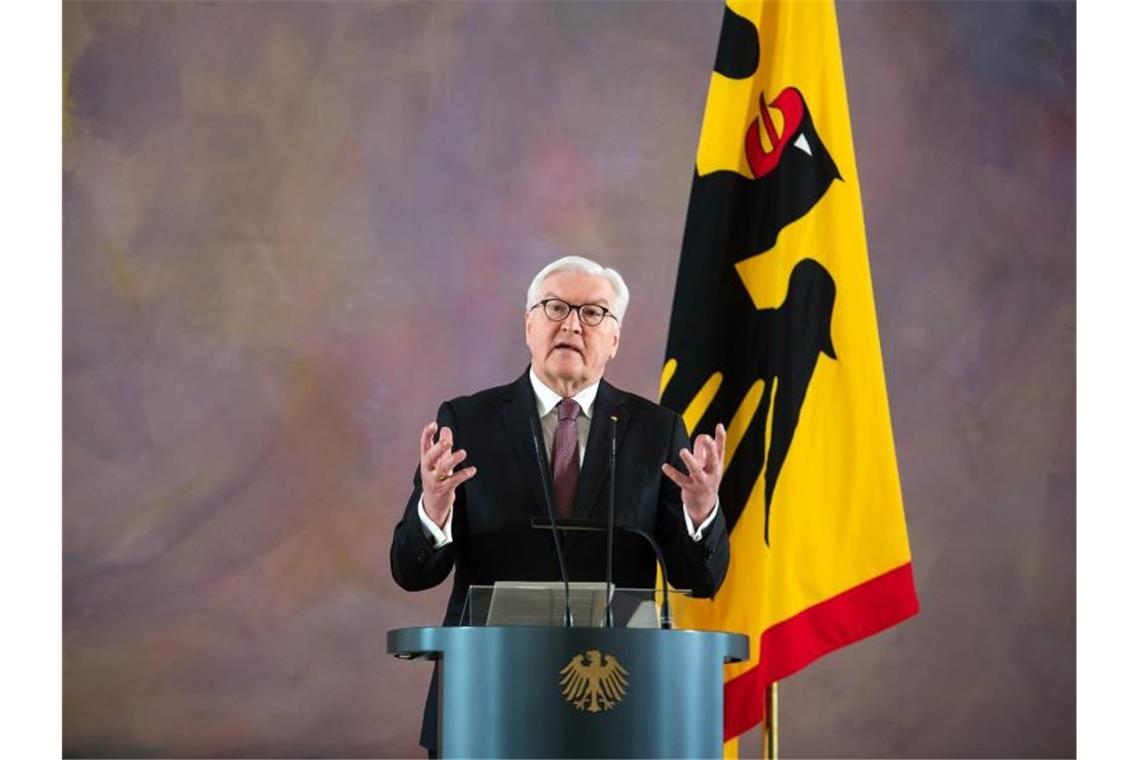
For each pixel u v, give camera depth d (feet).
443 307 53.26
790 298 29.12
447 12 54.19
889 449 28.53
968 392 53.57
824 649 27.84
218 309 52.60
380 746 50.96
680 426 25.79
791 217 29.40
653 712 17.93
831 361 28.94
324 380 52.60
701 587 23.27
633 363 53.21
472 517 24.59
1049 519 53.21
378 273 53.16
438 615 51.93
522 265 53.52
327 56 53.78
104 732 50.21
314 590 51.62
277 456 52.13
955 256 54.13
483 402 25.71
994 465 53.31
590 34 54.39
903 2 55.06
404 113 53.78
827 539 28.25
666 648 18.12
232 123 53.31
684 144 54.19
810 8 30.12
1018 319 54.08
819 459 28.58
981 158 54.60
